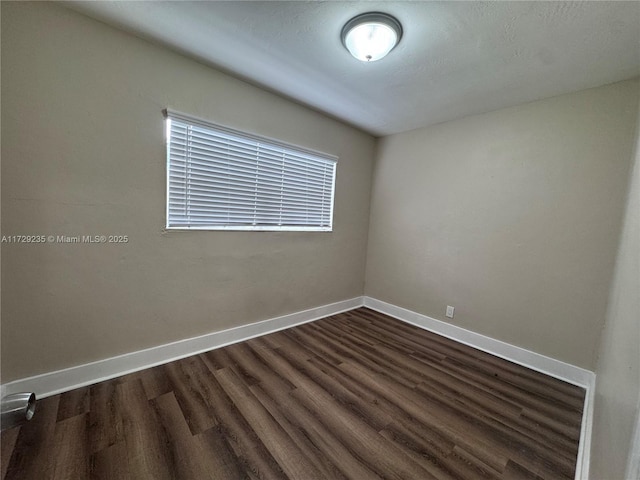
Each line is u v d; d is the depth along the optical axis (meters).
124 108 1.78
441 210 2.91
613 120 1.95
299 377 2.00
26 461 1.25
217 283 2.34
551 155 2.21
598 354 1.99
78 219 1.69
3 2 1.40
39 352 1.64
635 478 0.57
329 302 3.31
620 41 1.54
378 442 1.46
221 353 2.28
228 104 2.20
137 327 1.97
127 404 1.64
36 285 1.60
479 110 2.55
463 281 2.75
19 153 1.50
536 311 2.30
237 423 1.53
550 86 2.06
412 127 3.09
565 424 1.66
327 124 2.95
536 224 2.29
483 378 2.11
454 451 1.43
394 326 3.06
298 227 2.90
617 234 1.93
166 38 1.78
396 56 1.81
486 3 1.34
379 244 3.52
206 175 2.19
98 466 1.25
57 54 1.55
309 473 1.27
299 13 1.50
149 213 1.94
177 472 1.25
